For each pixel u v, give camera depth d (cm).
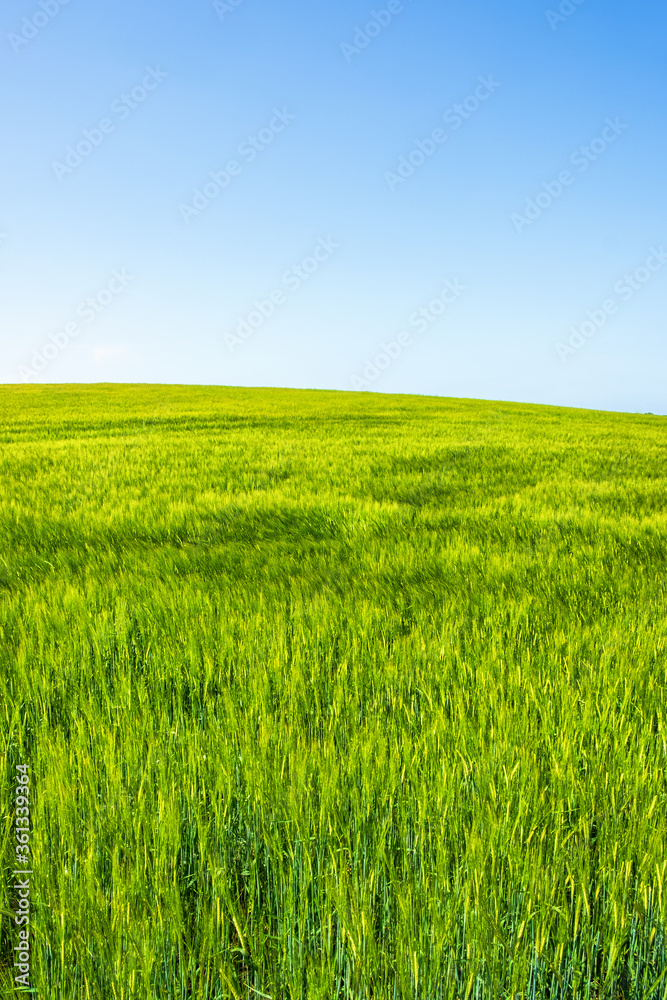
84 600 502
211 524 803
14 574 629
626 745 299
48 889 218
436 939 199
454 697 344
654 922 215
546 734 301
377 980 199
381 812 259
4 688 355
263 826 247
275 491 993
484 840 232
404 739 294
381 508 856
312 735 310
